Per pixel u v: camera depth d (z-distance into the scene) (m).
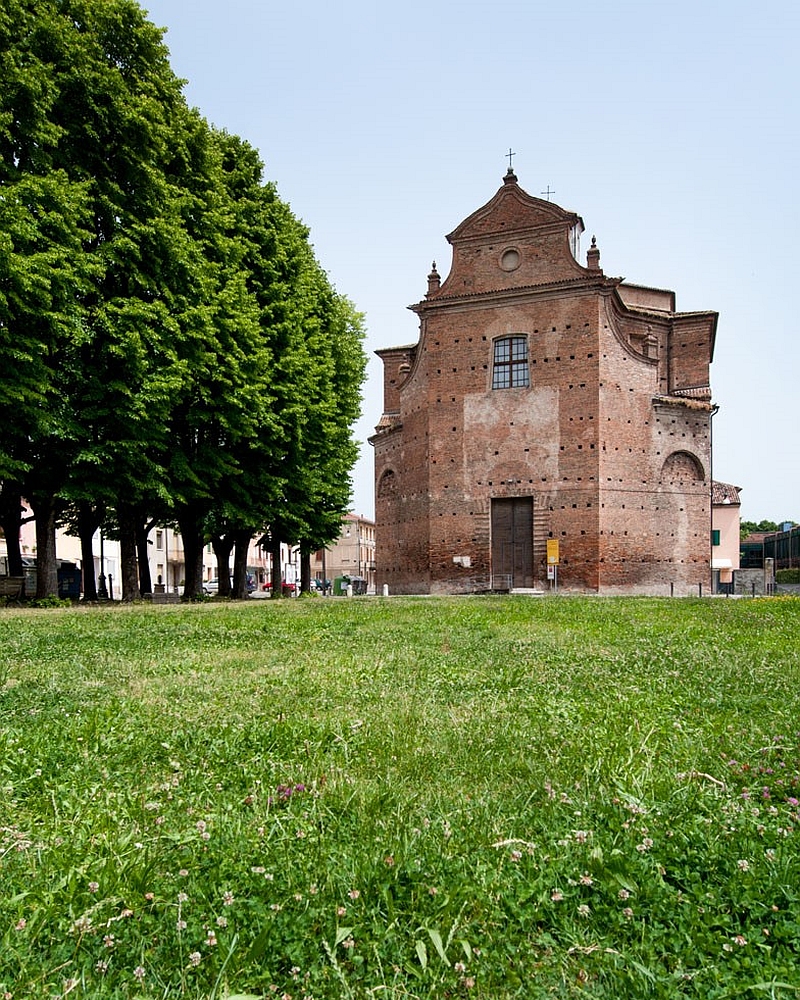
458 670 9.06
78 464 22.89
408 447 42.25
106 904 3.19
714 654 10.41
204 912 3.16
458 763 5.20
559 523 36.47
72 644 11.80
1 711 6.73
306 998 2.63
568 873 3.46
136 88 23.70
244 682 8.30
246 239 30.02
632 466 37.09
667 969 2.83
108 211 22.56
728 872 3.53
